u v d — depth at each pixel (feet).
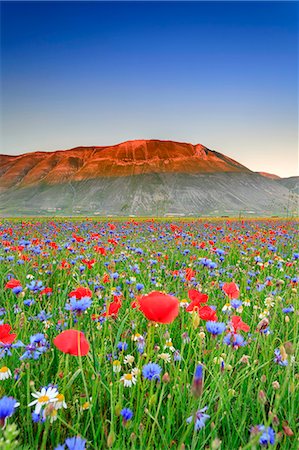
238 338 8.67
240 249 34.91
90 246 31.89
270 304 13.25
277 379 9.89
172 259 27.91
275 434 6.40
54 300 15.64
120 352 10.03
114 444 7.16
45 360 9.84
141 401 7.61
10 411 5.41
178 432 7.93
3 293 17.43
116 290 14.80
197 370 5.38
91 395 8.80
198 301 9.35
